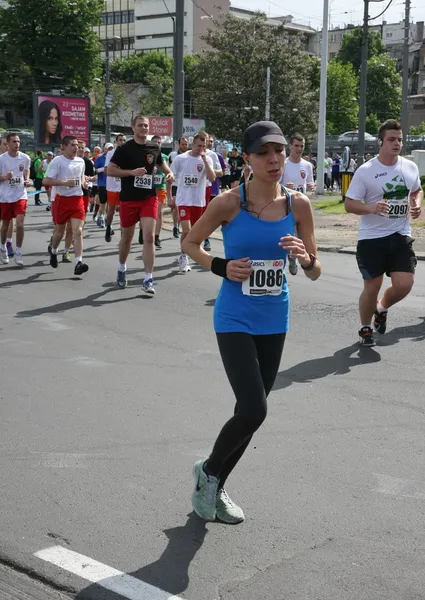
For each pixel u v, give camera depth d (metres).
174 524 3.64
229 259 3.55
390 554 3.35
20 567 3.24
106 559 3.31
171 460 4.43
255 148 3.42
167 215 21.27
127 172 9.21
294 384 5.88
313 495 3.96
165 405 5.40
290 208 3.58
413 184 6.85
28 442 4.70
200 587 3.08
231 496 3.95
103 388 5.79
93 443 4.68
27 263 11.98
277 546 3.43
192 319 8.16
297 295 9.59
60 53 70.12
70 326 7.77
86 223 19.34
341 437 4.79
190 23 116.44
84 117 46.38
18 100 72.50
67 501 3.89
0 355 6.68
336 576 3.16
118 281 9.95
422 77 111.19
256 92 55.16
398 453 4.54
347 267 12.04
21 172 11.56
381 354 6.76
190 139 21.33
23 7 69.00
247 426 3.41
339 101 81.81
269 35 55.88
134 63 102.62
